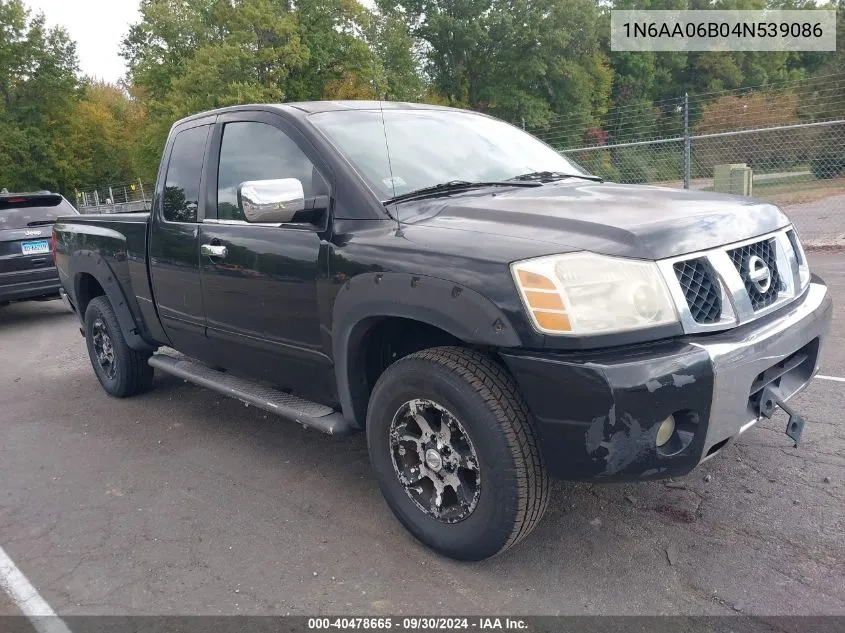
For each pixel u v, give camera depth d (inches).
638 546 113.1
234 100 1209.4
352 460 154.9
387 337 122.6
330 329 123.0
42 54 1644.9
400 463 115.5
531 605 100.3
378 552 116.3
